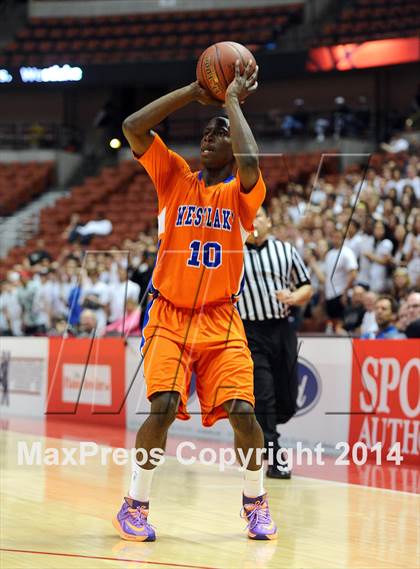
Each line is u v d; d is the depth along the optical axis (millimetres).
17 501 4879
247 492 4008
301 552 3703
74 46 23172
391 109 21125
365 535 4070
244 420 3809
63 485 5441
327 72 19906
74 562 3457
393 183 12141
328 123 18984
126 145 22281
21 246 17922
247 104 23047
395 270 8914
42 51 23359
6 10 25469
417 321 7109
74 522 4305
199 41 22281
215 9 23234
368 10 20781
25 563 3439
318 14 22281
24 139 23281
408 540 3975
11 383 10414
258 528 3941
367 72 21000
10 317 12648
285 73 20109
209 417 3926
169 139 22047
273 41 21438
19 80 22734
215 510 4652
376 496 5152
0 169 21812
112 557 3551
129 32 23172
